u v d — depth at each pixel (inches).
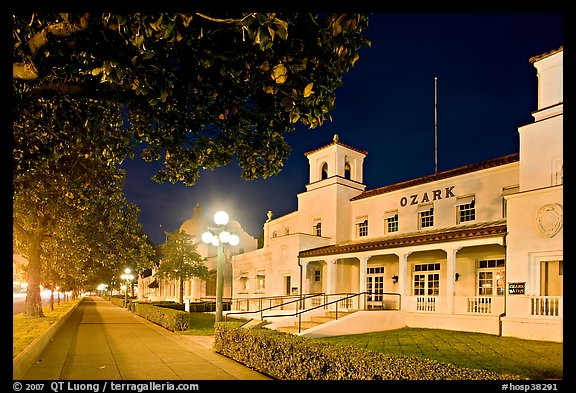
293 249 1069.8
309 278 1071.0
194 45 216.4
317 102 216.1
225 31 214.4
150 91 219.8
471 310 718.5
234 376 376.2
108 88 252.5
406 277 836.0
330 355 291.0
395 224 989.2
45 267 1020.5
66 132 343.0
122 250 823.7
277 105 278.1
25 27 226.4
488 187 813.2
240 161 320.2
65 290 1759.4
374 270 987.9
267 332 420.8
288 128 297.4
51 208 676.7
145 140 313.0
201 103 280.7
